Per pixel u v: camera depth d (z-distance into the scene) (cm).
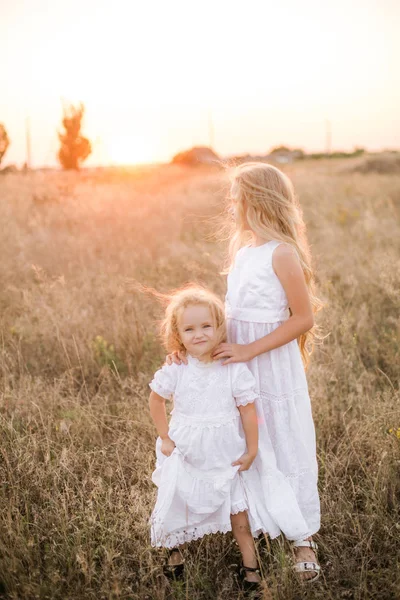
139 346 468
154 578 258
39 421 366
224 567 269
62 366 454
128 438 349
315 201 1152
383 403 356
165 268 642
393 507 300
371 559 265
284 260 253
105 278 609
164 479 253
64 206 977
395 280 528
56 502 284
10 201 1030
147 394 406
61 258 696
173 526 252
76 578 253
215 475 249
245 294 261
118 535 271
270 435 265
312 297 285
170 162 3550
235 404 253
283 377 263
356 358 452
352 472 329
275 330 254
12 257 695
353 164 2380
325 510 297
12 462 319
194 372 252
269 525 253
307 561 257
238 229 277
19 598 241
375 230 831
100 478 291
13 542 261
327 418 364
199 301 251
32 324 504
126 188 1307
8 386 396
